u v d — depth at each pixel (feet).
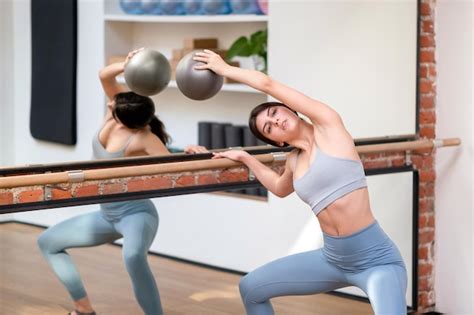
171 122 24.06
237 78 12.81
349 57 18.49
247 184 14.93
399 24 17.63
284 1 19.51
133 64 13.71
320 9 18.88
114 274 20.57
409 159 17.31
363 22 18.20
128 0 22.80
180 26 23.63
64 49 23.82
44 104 24.44
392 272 12.82
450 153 17.56
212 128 22.20
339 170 12.69
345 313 17.71
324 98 18.99
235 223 20.88
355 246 12.85
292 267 13.55
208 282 20.07
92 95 23.50
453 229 17.66
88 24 23.57
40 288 19.19
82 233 16.51
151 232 16.03
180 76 13.09
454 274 17.72
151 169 13.39
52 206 12.63
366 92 18.28
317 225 19.30
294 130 12.95
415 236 17.56
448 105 17.49
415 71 17.43
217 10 21.44
